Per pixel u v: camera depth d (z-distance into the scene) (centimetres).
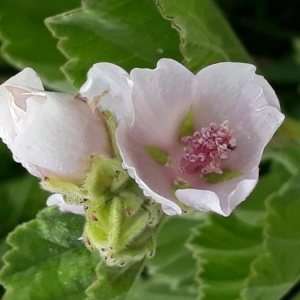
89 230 19
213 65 19
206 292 24
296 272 22
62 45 23
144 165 19
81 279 21
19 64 26
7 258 21
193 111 19
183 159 19
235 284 24
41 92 18
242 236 24
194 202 18
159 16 22
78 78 23
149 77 19
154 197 18
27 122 18
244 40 30
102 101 19
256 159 19
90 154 19
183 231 27
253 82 19
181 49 22
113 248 18
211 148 19
